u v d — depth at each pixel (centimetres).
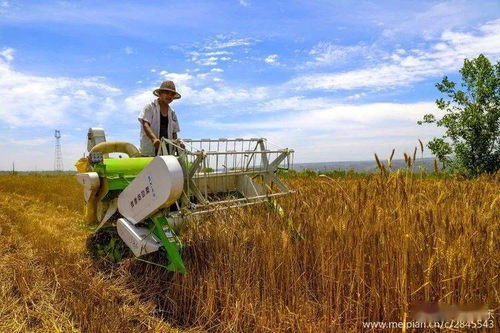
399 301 362
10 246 696
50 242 700
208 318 462
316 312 420
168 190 470
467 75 1609
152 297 518
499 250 378
